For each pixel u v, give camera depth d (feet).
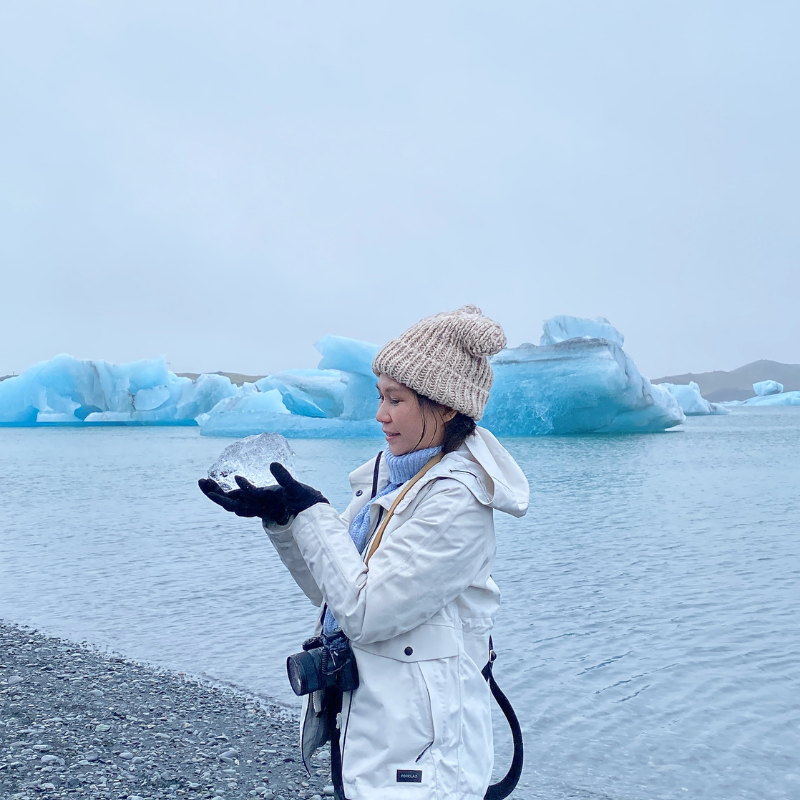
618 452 90.94
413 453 5.15
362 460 83.41
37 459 97.50
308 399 145.89
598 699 14.82
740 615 20.97
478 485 4.90
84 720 13.50
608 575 26.45
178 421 173.37
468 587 4.96
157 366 168.66
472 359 5.07
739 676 15.99
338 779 4.92
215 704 14.49
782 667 16.49
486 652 5.09
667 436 126.00
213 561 29.66
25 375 161.17
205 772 11.32
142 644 18.75
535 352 118.32
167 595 24.00
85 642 19.02
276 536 5.14
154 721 13.52
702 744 12.69
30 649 18.34
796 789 11.14
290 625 20.30
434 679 4.71
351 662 4.85
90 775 11.06
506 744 12.85
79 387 160.35
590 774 11.67
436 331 5.05
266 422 128.47
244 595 23.81
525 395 115.44
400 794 4.55
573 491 53.83
